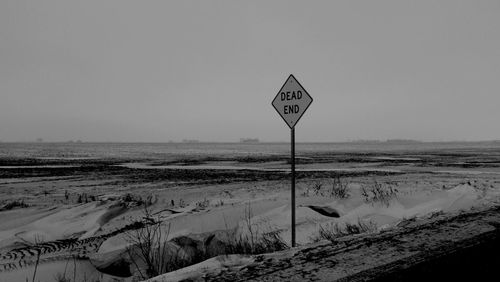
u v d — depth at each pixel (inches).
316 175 1002.1
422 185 689.0
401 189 616.4
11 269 241.1
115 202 515.2
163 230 339.6
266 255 210.5
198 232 330.0
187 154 2999.5
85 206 488.4
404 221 311.0
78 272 237.8
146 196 609.0
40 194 668.1
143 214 446.6
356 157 2289.6
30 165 1573.6
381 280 163.5
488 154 2721.5
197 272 181.0
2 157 2394.2
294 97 287.4
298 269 180.2
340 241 238.7
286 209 410.0
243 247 277.0
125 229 365.4
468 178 859.4
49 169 1332.4
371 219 373.1
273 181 834.2
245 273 176.2
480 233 246.7
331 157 2304.4
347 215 402.3
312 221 369.1
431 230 259.8
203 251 276.7
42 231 372.5
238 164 1594.5
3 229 393.1
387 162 1688.0
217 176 1002.1
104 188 754.2
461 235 242.4
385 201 472.1
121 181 892.6
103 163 1726.1
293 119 285.7
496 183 693.3
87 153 3299.7
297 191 614.2
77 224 395.9
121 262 246.8
